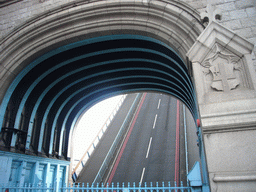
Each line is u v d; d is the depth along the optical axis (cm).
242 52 405
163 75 1032
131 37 666
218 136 354
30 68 741
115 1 620
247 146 336
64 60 827
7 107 758
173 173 1538
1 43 685
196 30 516
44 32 686
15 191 643
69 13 658
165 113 2900
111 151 2039
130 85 1241
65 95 1066
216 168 334
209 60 418
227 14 536
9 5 768
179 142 2059
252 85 376
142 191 1354
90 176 1655
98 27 648
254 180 312
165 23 576
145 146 2097
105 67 970
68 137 1200
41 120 943
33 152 874
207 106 380
